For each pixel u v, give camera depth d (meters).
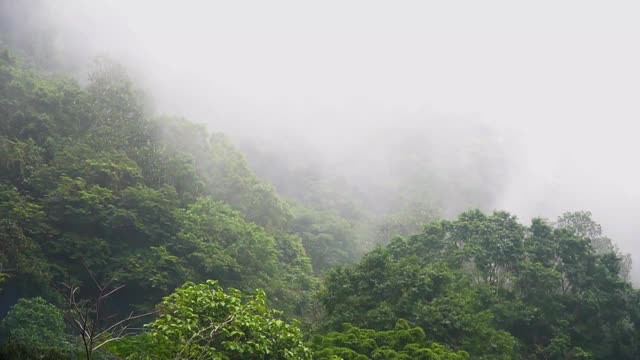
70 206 37.28
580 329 31.38
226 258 40.69
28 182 39.12
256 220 59.06
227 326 11.71
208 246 40.97
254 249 45.19
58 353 12.87
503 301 29.95
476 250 31.92
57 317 24.16
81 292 35.62
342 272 27.23
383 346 19.56
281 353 12.28
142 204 40.19
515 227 34.66
